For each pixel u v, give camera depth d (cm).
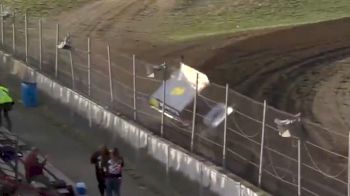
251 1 12138
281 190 4600
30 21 11088
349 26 9938
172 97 5938
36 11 12262
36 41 8731
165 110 5900
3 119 6725
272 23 10950
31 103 7231
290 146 5094
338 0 12144
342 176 4741
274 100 6912
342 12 11394
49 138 6312
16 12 12081
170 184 5253
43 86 7388
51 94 7194
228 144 5272
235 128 5397
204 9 11944
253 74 7881
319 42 9194
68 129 6575
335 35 9475
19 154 5353
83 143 6191
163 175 5362
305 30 9856
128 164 5722
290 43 9194
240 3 12100
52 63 7756
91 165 5659
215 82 7662
